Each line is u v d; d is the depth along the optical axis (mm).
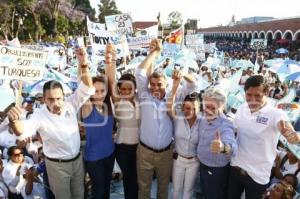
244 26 59562
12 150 4730
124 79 4324
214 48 21172
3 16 38125
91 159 4184
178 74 4086
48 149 3838
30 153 5355
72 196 4090
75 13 51188
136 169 4539
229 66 17062
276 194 4117
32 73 4074
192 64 12641
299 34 40188
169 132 4223
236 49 44906
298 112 5914
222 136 3756
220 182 3996
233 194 3912
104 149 4215
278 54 28281
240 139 3742
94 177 4254
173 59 11930
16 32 39906
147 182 4340
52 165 3838
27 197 4742
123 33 9367
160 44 4336
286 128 3371
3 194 4547
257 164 3629
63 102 3809
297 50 35312
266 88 3631
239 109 3814
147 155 4207
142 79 4246
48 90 3654
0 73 3877
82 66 3812
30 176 4738
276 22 45969
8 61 3904
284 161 4680
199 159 4086
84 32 54688
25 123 3533
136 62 10148
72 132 3838
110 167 4387
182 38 12977
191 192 4434
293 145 4293
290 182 4332
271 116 3508
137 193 4695
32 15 41688
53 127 3725
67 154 3832
